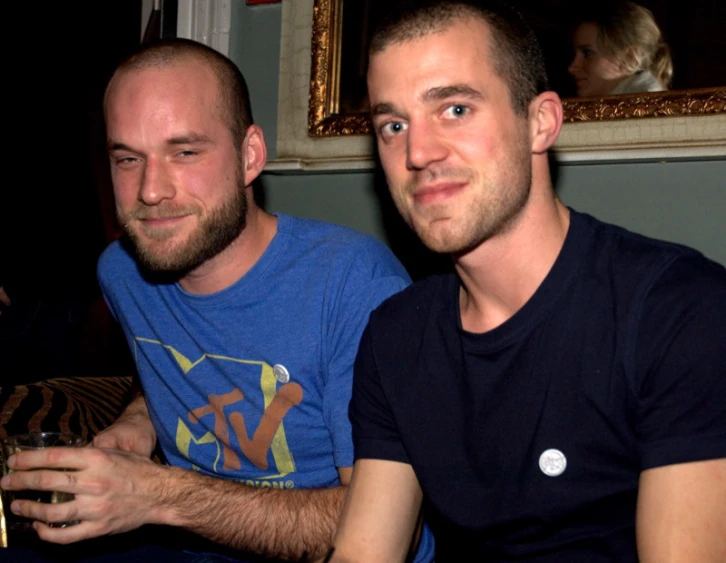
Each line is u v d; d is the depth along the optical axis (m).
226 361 1.45
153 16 2.75
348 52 2.19
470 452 1.14
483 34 1.08
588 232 1.12
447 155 1.07
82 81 3.46
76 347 2.65
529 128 1.12
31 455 1.22
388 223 2.17
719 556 0.92
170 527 1.58
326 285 1.41
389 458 1.23
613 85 1.81
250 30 2.38
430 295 1.24
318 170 2.23
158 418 1.57
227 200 1.41
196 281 1.46
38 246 2.41
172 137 1.37
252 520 1.31
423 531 1.40
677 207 1.79
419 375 1.19
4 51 2.82
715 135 1.71
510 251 1.10
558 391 1.06
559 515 1.06
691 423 0.96
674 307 1.00
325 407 1.38
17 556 1.42
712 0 1.70
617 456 1.04
